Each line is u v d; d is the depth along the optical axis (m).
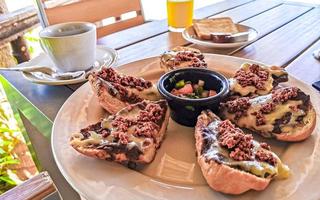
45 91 0.36
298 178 0.22
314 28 0.49
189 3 0.50
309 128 0.25
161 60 0.38
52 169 0.40
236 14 0.59
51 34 0.38
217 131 0.25
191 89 0.31
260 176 0.21
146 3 1.02
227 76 0.36
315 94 0.30
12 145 0.66
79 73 0.37
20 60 0.71
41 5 0.56
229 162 0.21
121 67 0.38
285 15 0.56
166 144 0.27
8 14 0.68
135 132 0.25
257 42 0.45
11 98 0.41
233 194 0.21
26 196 0.18
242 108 0.28
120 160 0.23
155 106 0.28
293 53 0.41
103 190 0.21
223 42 0.44
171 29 0.53
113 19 0.66
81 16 0.61
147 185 0.22
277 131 0.26
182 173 0.24
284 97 0.27
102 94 0.30
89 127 0.26
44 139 0.39
